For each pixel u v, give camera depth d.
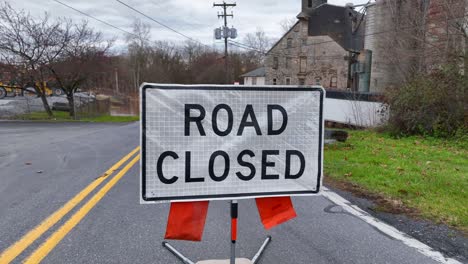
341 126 17.62
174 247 3.28
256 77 59.41
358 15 43.56
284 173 2.57
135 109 36.25
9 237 3.46
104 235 3.54
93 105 28.73
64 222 3.87
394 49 15.59
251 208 4.46
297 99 2.55
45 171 6.52
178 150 2.39
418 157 7.87
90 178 5.95
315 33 43.16
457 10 11.89
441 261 3.03
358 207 4.51
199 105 2.40
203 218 2.57
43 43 23.69
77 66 24.89
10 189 5.22
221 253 3.17
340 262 3.02
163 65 72.19
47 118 24.42
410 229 3.75
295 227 3.82
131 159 7.77
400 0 16.34
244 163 2.50
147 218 4.03
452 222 3.91
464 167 6.76
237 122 2.46
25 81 24.83
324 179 6.04
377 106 14.98
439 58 12.45
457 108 10.55
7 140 11.48
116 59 61.41
